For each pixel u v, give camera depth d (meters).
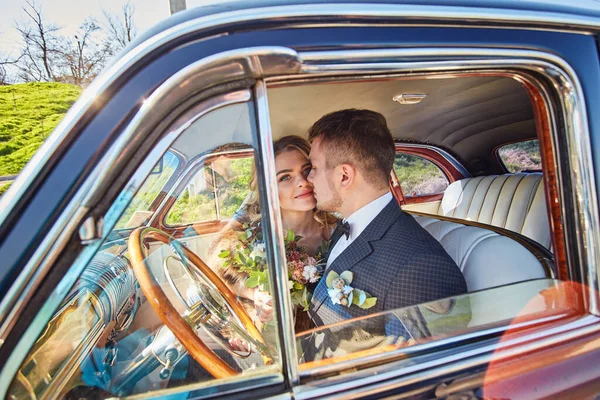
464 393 0.85
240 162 1.32
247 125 0.84
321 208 1.63
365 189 1.50
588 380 0.90
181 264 1.50
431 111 2.22
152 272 1.26
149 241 1.45
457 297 1.08
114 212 0.72
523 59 0.87
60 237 0.69
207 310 1.41
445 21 0.84
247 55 0.73
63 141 0.71
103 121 0.71
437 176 3.22
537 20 0.88
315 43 0.77
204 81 0.74
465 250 1.56
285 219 1.83
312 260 1.71
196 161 1.34
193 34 0.74
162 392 0.84
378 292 1.32
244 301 1.56
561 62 0.88
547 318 0.96
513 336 0.92
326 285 1.46
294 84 0.83
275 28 0.76
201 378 1.04
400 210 1.54
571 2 0.94
